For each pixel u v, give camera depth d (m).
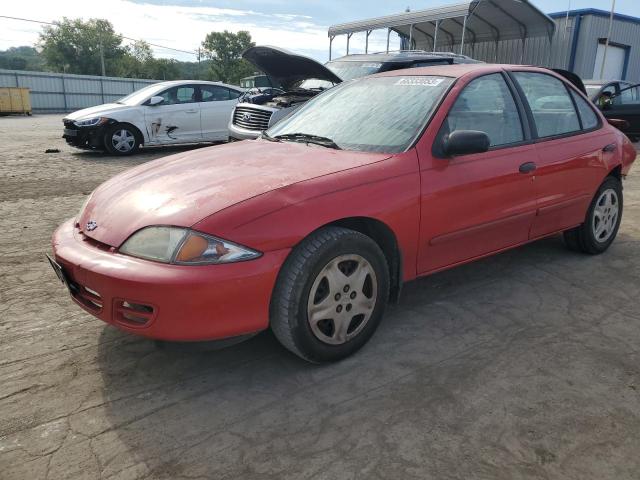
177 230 2.39
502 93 3.65
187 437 2.26
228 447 2.20
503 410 2.43
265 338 3.11
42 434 2.26
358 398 2.53
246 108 8.66
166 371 2.75
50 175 8.22
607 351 2.96
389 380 2.67
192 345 2.43
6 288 3.76
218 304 2.34
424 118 3.20
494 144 3.47
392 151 3.06
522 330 3.20
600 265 4.30
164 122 10.92
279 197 2.53
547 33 17.66
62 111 39.34
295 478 2.03
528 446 2.20
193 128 11.27
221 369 2.78
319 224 2.56
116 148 10.52
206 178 2.79
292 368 2.79
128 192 2.81
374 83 3.84
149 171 3.10
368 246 2.77
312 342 2.65
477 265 4.30
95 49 79.81
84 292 2.61
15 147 12.08
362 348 2.97
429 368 2.79
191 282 2.28
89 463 2.10
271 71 9.27
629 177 8.38
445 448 2.19
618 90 12.66
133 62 81.88
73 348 2.96
